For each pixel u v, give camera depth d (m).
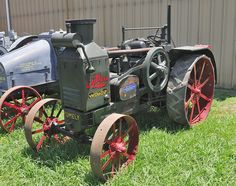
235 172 3.41
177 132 4.45
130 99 4.13
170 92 4.48
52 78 5.69
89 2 9.34
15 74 5.23
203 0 7.18
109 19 8.97
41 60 5.53
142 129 4.62
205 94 5.25
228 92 6.84
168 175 3.35
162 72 4.33
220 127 4.54
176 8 7.61
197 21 7.35
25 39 6.67
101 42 9.28
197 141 4.08
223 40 7.07
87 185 3.25
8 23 12.23
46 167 3.61
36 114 4.09
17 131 4.77
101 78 3.67
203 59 4.82
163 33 5.02
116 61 4.36
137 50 4.36
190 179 3.23
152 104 4.88
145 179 3.30
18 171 3.60
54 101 4.19
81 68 3.43
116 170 3.42
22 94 4.91
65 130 3.91
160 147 3.91
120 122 3.43
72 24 3.53
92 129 4.53
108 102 3.81
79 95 3.54
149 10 8.07
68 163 3.62
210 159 3.61
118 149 3.41
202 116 5.03
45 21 10.87
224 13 6.95
